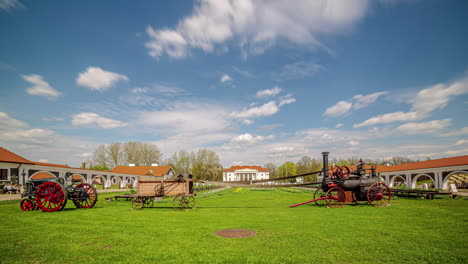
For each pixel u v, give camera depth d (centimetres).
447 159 3384
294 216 998
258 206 1454
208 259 492
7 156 2992
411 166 3919
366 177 1410
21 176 2936
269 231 722
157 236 671
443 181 3141
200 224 832
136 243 606
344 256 506
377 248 555
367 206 1317
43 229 763
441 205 1361
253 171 13700
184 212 1152
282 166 11375
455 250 538
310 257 500
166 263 475
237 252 532
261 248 559
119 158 8162
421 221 865
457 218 923
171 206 1449
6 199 1953
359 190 1377
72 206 1438
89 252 541
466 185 3425
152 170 6481
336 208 1260
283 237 652
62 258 507
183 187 1270
